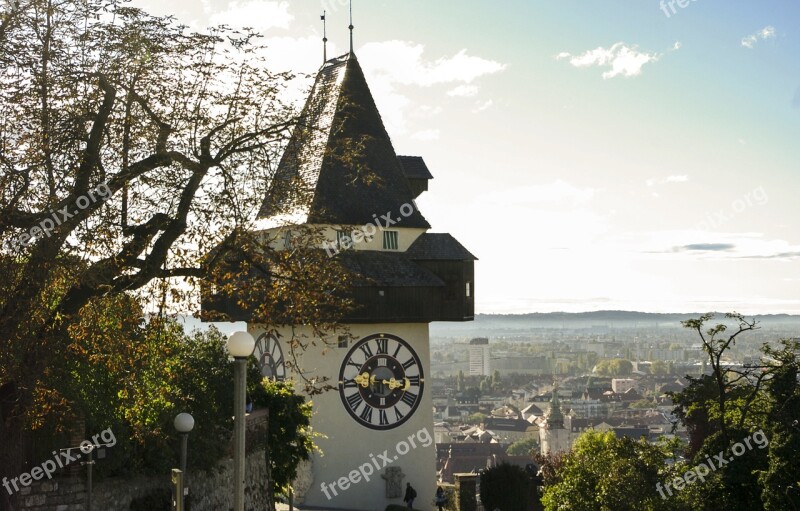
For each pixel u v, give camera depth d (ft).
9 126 70.79
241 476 62.44
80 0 72.69
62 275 70.33
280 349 183.21
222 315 79.20
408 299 191.83
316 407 188.85
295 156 85.15
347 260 190.70
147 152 75.61
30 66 70.74
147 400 82.28
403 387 193.98
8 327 67.21
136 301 74.64
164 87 76.64
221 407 107.76
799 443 111.14
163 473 93.40
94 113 72.43
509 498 182.39
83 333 73.31
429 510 194.18
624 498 123.44
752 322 122.11
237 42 79.20
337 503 189.06
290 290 79.71
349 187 197.88
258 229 83.92
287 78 80.43
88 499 79.97
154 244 74.74
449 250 197.26
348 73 208.85
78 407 83.66
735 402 126.41
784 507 109.81
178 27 76.59
